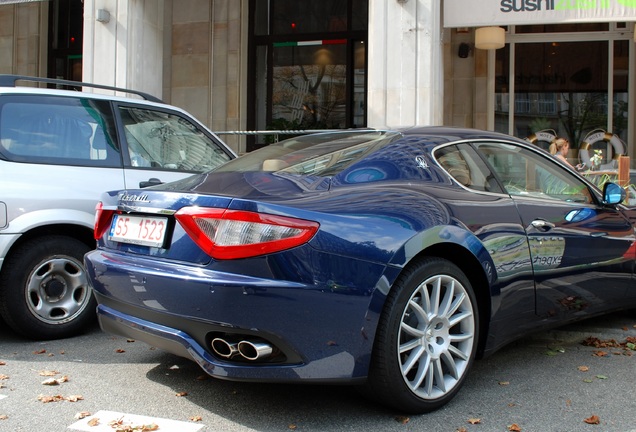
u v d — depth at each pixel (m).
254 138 12.55
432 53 8.28
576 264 4.09
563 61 11.24
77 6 13.76
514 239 3.67
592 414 3.30
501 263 3.57
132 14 9.70
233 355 2.96
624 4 8.14
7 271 4.48
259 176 3.42
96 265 3.47
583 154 11.23
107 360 4.21
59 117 4.89
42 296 4.64
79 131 4.96
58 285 4.72
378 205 3.18
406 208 3.24
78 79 13.82
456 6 8.59
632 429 3.11
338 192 3.22
